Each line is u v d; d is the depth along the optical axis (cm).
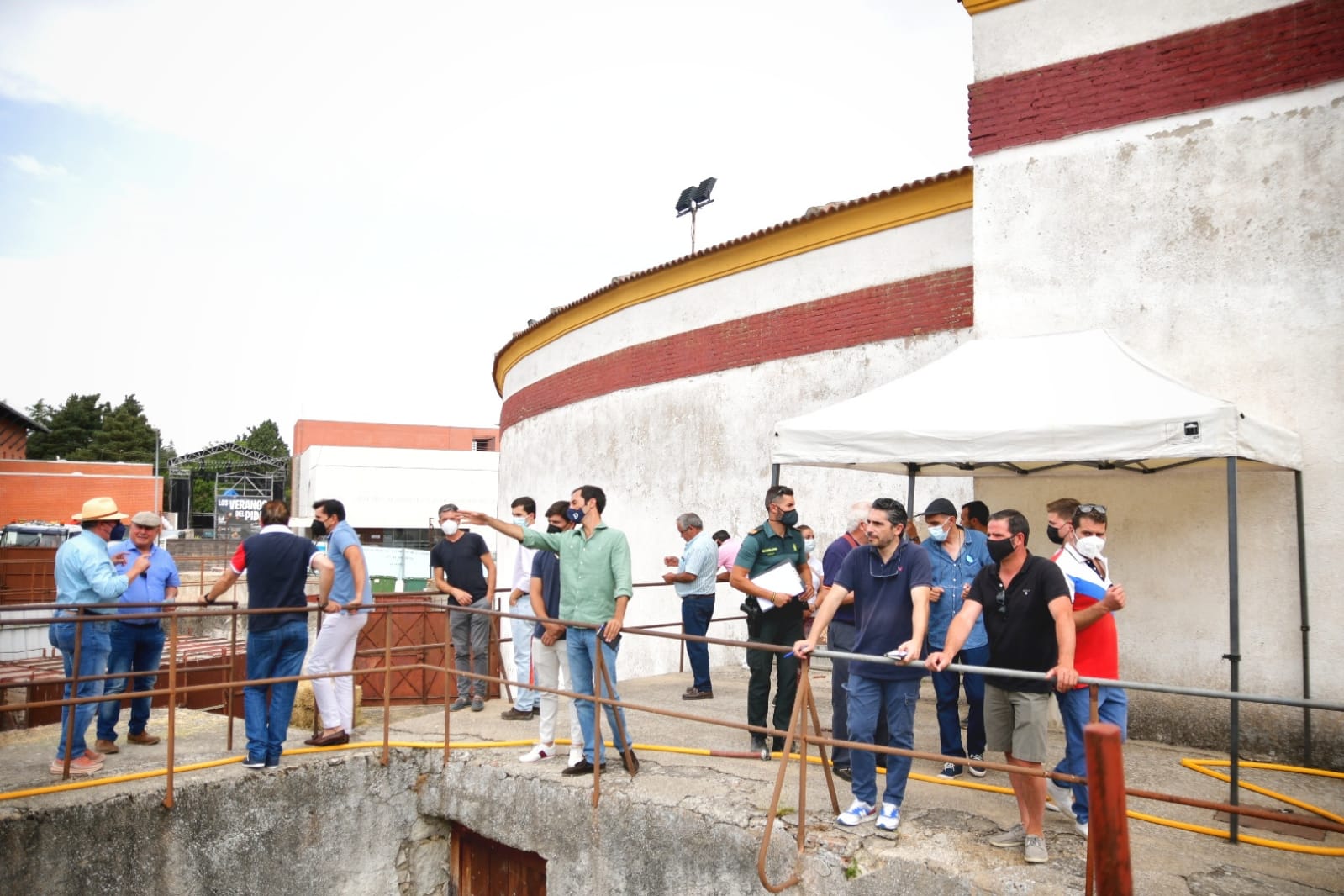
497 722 822
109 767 660
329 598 730
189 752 709
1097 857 327
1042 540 799
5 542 2680
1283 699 390
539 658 695
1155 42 757
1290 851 491
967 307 1007
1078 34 792
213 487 6906
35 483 4044
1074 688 478
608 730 781
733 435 1275
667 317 1427
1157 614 736
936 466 852
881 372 1087
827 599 531
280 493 6756
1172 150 745
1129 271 756
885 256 1100
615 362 1548
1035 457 625
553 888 630
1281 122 702
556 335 1792
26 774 637
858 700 529
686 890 558
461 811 702
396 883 717
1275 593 688
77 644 636
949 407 689
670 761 680
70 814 579
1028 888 440
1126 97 767
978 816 545
